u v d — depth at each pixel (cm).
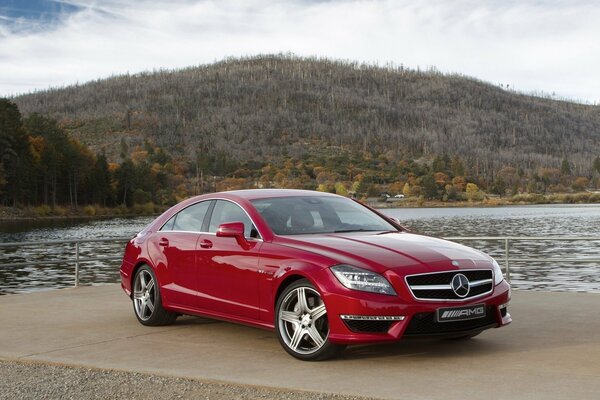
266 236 620
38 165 12788
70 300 972
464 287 558
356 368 544
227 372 539
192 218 717
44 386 513
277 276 588
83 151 15088
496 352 595
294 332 579
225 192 707
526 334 674
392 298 535
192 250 687
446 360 567
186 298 695
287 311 588
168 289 719
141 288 765
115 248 5444
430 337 550
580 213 16712
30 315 839
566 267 3984
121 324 770
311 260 568
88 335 706
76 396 484
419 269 546
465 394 462
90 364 577
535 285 3067
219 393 483
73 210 13788
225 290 646
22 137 12269
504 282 598
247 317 626
